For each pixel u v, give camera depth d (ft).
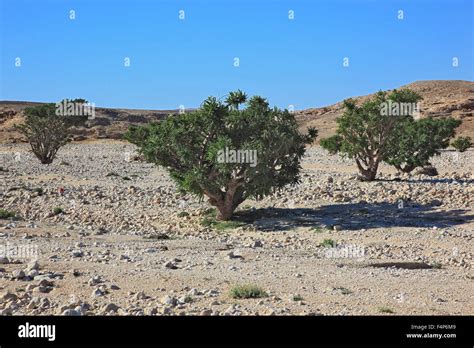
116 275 57.36
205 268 63.77
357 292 53.26
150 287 52.54
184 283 54.54
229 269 63.52
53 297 47.98
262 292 50.19
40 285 51.37
